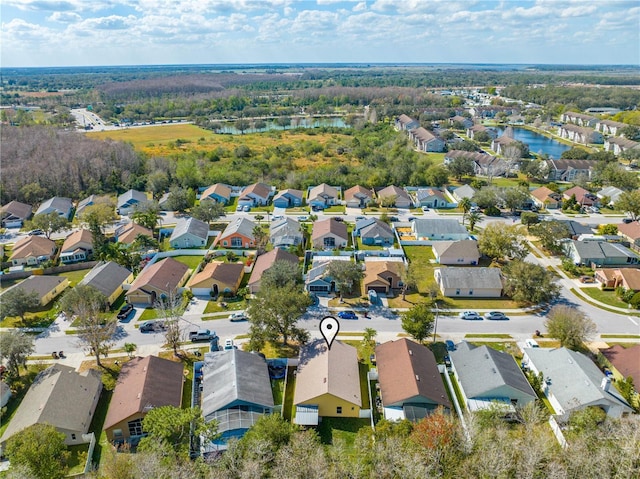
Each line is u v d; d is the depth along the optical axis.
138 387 50.53
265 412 49.47
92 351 62.53
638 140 196.12
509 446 40.47
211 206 108.94
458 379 55.56
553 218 111.94
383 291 77.62
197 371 58.00
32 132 169.88
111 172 139.12
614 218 112.19
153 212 107.75
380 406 52.28
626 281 75.88
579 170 146.25
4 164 135.12
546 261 89.19
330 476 38.44
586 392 50.25
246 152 168.00
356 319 69.62
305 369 55.31
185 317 70.69
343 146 182.50
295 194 124.81
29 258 90.00
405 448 40.78
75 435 47.12
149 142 193.25
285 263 75.88
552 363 56.16
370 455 40.25
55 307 74.12
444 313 71.19
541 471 38.25
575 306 73.31
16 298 67.88
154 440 42.34
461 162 144.88
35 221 101.12
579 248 87.00
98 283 74.50
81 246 92.94
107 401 53.69
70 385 51.72
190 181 135.12
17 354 56.56
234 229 98.12
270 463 40.41
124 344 63.34
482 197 115.12
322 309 72.44
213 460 42.66
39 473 40.00
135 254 88.12
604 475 37.47
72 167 133.00
